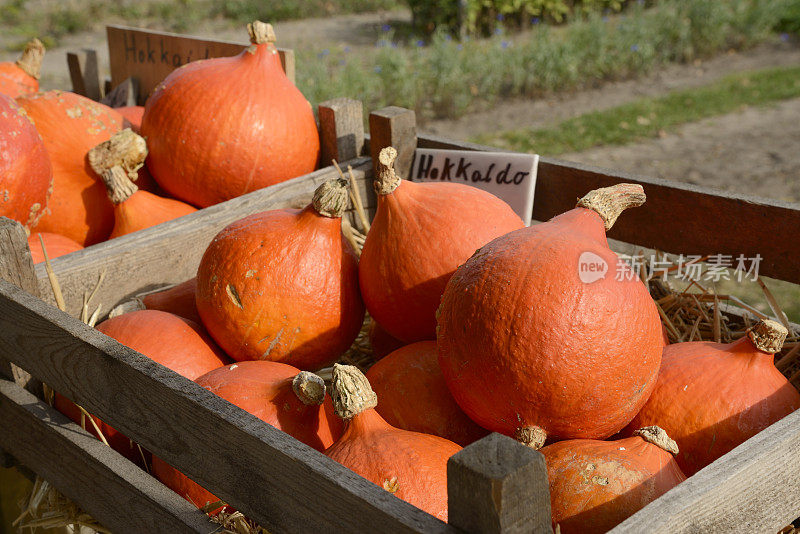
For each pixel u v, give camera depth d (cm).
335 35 1133
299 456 103
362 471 123
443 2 1057
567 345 121
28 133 192
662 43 945
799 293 436
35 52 254
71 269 176
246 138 209
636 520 99
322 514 102
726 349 148
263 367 150
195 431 119
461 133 729
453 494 85
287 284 156
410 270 154
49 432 155
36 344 150
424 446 128
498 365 124
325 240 160
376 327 189
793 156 633
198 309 165
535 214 218
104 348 132
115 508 143
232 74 213
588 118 752
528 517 84
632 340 125
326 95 740
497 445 86
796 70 880
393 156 158
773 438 115
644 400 133
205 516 127
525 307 122
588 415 126
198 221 201
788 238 174
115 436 154
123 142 208
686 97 805
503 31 1045
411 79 798
